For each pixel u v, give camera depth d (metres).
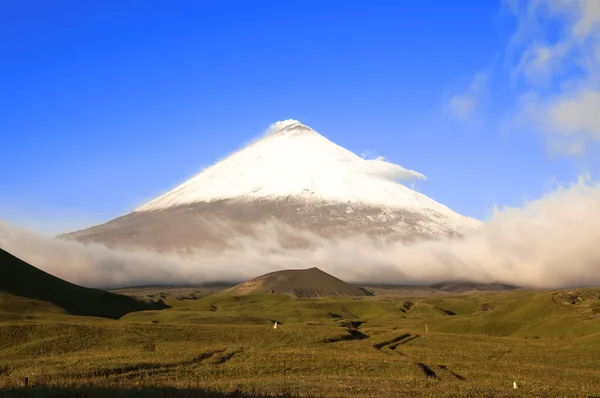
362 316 195.50
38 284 142.88
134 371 61.03
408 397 48.44
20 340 80.56
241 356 72.38
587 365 78.81
